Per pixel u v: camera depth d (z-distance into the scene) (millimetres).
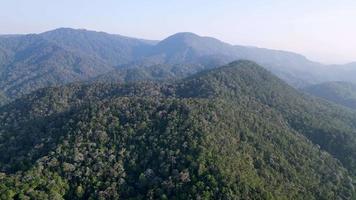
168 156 129125
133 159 133000
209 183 116875
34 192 116062
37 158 136125
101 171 127750
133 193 122562
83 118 155375
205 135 138625
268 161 145625
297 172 148250
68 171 126812
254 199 115812
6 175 125125
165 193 117438
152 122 150500
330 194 143375
